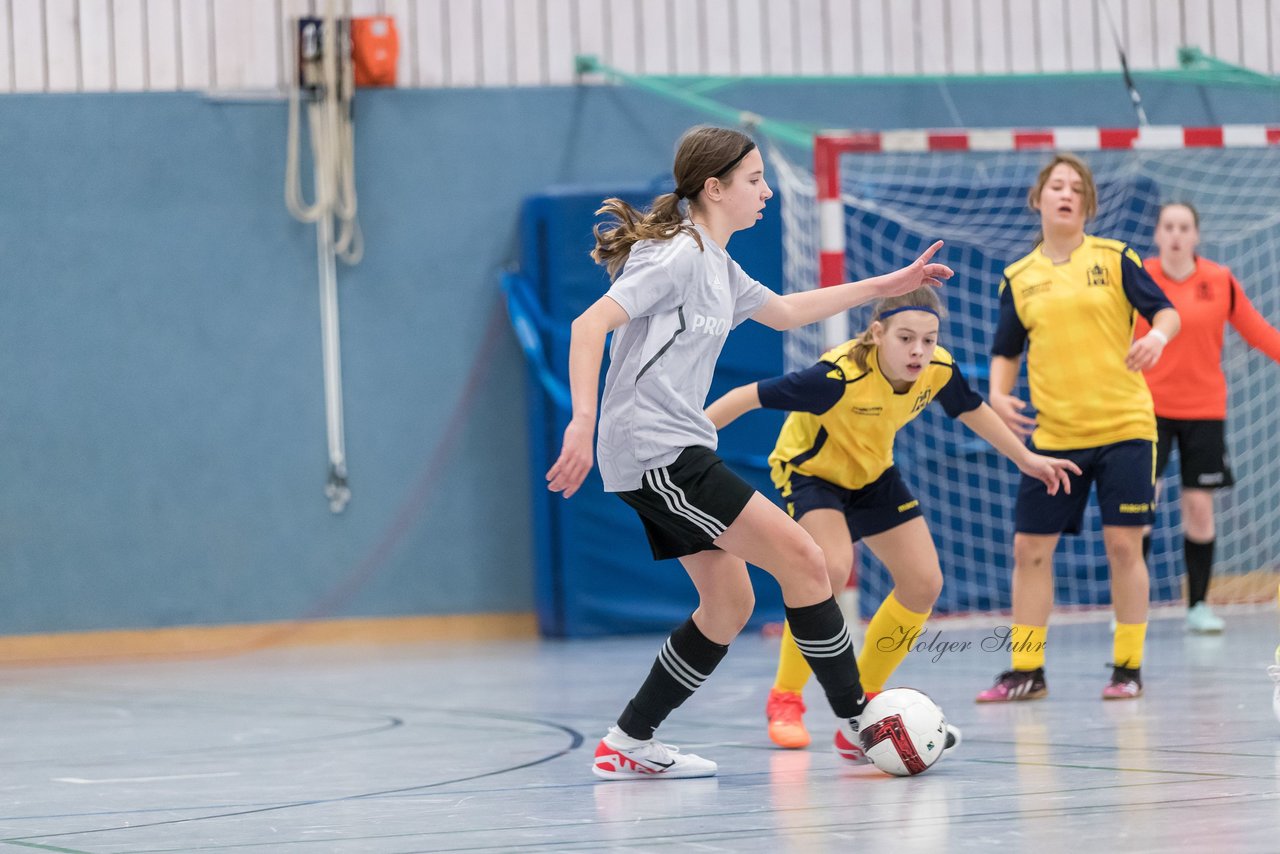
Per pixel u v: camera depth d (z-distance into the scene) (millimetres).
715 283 8531
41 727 13266
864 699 8805
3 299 23531
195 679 18531
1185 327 18984
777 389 10281
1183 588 25000
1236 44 26672
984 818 6883
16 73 23672
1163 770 8250
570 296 23328
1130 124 26109
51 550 23531
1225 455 19438
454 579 24375
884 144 19703
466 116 24531
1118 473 12617
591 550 23281
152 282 23828
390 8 24469
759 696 13875
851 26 25625
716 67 25281
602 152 24859
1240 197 26297
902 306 10094
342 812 7734
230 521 23922
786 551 8367
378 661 20344
